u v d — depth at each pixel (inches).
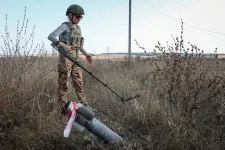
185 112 159.3
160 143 142.0
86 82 291.3
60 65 183.3
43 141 145.4
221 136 141.1
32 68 189.8
